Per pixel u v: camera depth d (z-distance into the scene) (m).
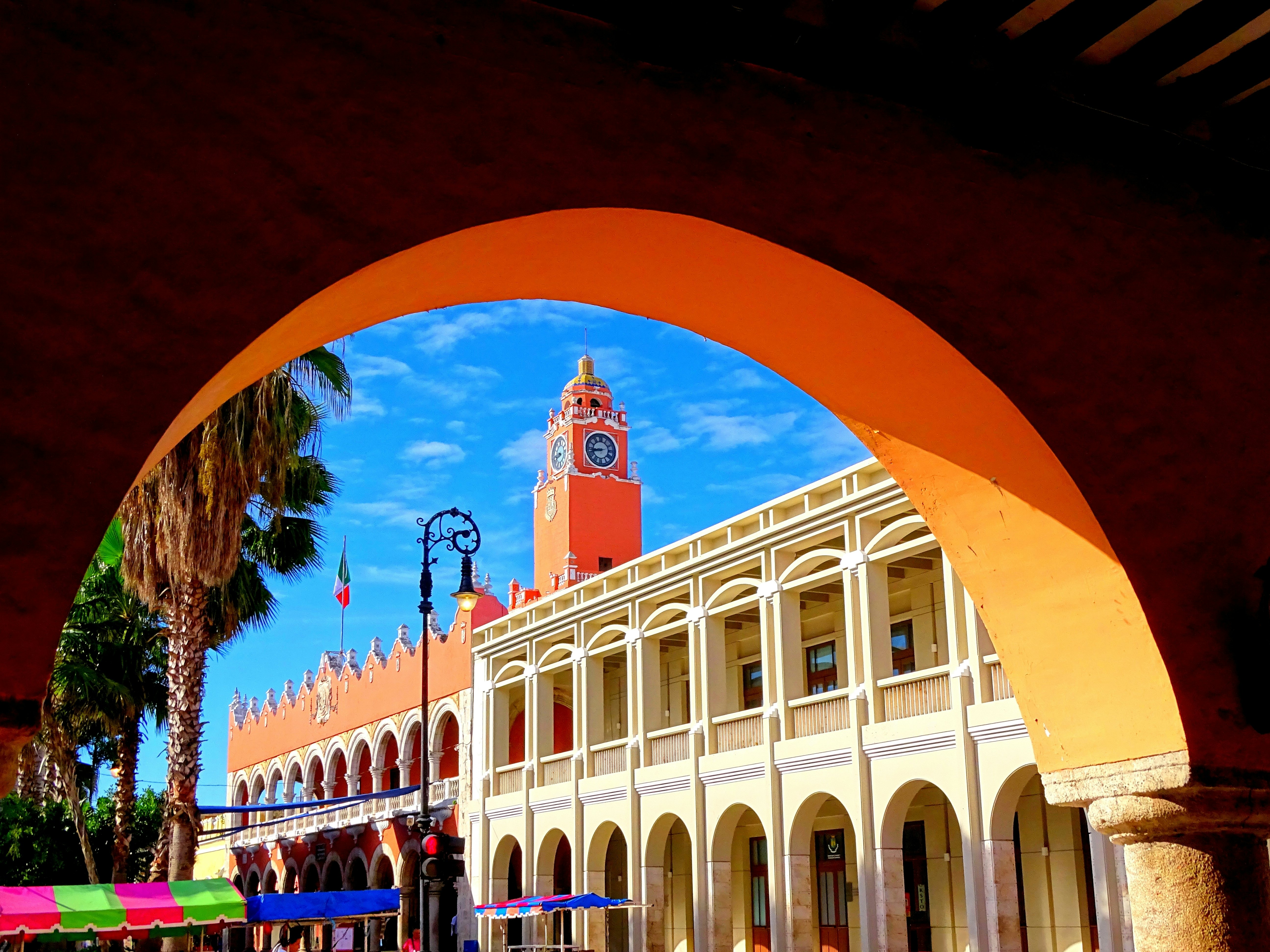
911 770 19.53
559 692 33.41
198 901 16.86
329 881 40.06
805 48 4.74
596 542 46.72
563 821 27.95
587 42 4.48
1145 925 5.09
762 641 22.98
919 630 23.00
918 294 4.85
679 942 29.23
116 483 3.46
